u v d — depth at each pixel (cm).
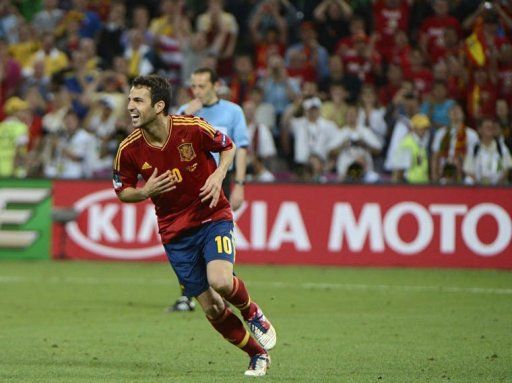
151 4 6594
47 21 6594
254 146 4975
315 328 2841
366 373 2106
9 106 5572
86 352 2417
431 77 5525
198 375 2072
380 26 5778
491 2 5431
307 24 5753
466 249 4662
